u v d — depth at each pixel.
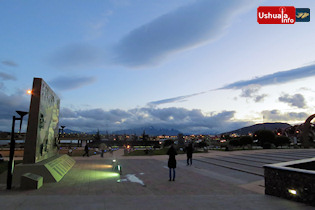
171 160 9.55
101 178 9.85
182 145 38.03
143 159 19.09
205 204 5.34
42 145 10.88
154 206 5.06
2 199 5.44
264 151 28.86
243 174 11.23
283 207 5.18
